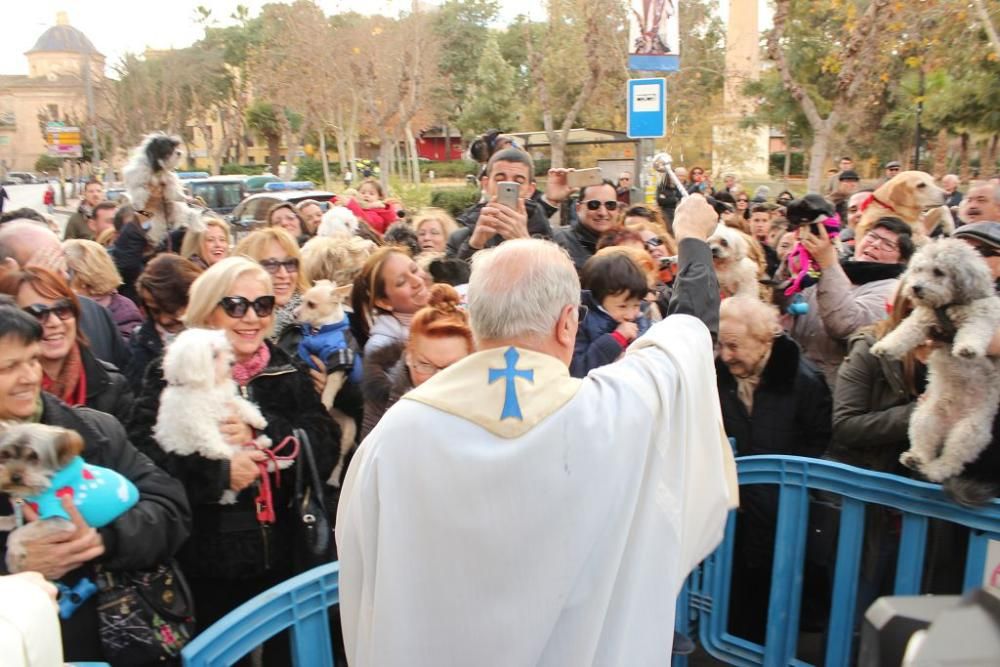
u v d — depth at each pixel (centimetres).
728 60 2973
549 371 168
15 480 191
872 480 267
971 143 2873
